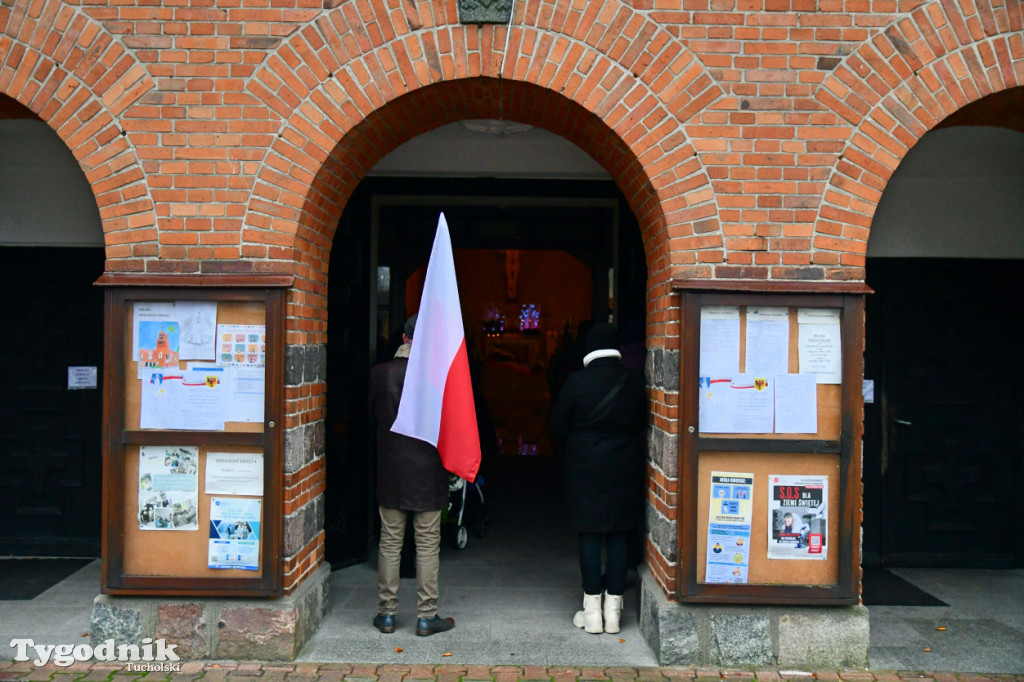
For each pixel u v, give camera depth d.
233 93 4.00
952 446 5.78
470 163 5.75
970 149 5.48
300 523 4.15
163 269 4.01
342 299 5.37
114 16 4.01
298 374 4.10
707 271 3.98
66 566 5.54
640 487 4.36
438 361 4.14
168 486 3.99
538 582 5.20
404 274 6.81
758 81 3.97
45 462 5.80
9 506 5.79
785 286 3.88
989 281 5.78
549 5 3.97
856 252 3.97
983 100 4.02
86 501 5.80
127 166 4.01
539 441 10.89
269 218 4.01
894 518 5.78
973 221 5.62
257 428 3.99
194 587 3.94
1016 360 5.76
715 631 3.93
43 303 5.85
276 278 3.95
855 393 3.92
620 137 3.99
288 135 4.01
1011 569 5.72
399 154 5.73
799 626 3.93
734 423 3.95
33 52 4.01
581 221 6.86
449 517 5.94
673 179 3.98
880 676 3.84
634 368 5.04
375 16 3.98
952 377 5.78
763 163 3.96
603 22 3.97
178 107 4.01
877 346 5.80
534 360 12.28
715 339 3.95
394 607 4.30
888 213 5.66
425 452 4.18
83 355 5.84
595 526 4.23
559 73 3.98
